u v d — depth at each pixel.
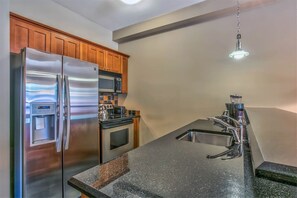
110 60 3.16
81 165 2.06
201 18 2.67
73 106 1.96
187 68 2.92
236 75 2.49
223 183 0.62
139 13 2.86
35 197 1.63
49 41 2.18
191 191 0.57
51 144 1.76
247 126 1.22
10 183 1.72
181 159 0.89
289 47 2.14
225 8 2.38
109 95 3.50
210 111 2.71
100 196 0.58
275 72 2.22
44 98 1.70
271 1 2.20
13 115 1.75
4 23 1.71
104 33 3.38
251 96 2.37
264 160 0.56
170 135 1.49
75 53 2.51
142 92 3.44
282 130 0.93
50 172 1.75
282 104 2.18
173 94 3.07
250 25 2.38
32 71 1.61
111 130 2.70
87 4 2.58
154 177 0.69
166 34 3.13
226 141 1.52
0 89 1.66
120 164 0.83
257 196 0.49
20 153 1.61
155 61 3.27
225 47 2.57
